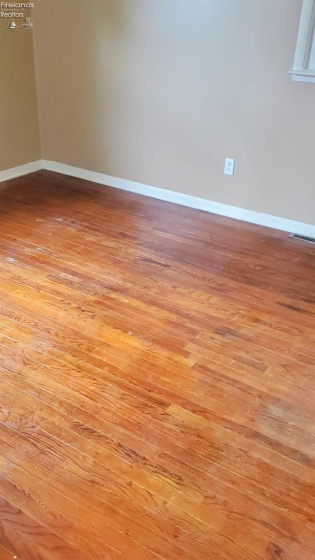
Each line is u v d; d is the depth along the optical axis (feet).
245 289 8.66
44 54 12.69
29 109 13.28
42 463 5.25
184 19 10.34
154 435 5.65
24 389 6.21
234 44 9.98
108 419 5.83
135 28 11.03
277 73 9.75
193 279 8.89
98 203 12.01
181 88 11.00
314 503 4.97
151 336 7.29
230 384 6.44
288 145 10.20
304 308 8.18
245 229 10.95
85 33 11.78
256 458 5.42
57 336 7.20
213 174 11.39
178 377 6.52
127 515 4.77
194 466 5.30
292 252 10.03
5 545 4.46
